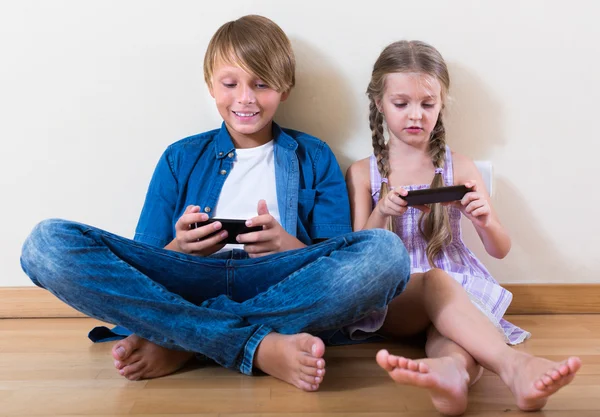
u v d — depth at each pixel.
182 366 1.15
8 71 1.53
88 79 1.53
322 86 1.54
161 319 1.05
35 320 1.55
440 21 1.53
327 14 1.52
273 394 1.00
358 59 1.54
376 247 1.06
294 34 1.53
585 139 1.56
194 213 1.14
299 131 1.53
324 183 1.43
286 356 1.02
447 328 1.06
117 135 1.55
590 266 1.59
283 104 1.55
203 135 1.45
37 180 1.56
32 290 1.57
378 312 1.24
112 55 1.53
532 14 1.53
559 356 1.19
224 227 1.14
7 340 1.35
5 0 1.51
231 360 1.08
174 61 1.53
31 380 1.08
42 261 1.04
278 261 1.15
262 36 1.34
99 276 1.04
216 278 1.17
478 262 1.43
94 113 1.54
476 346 1.01
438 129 1.46
